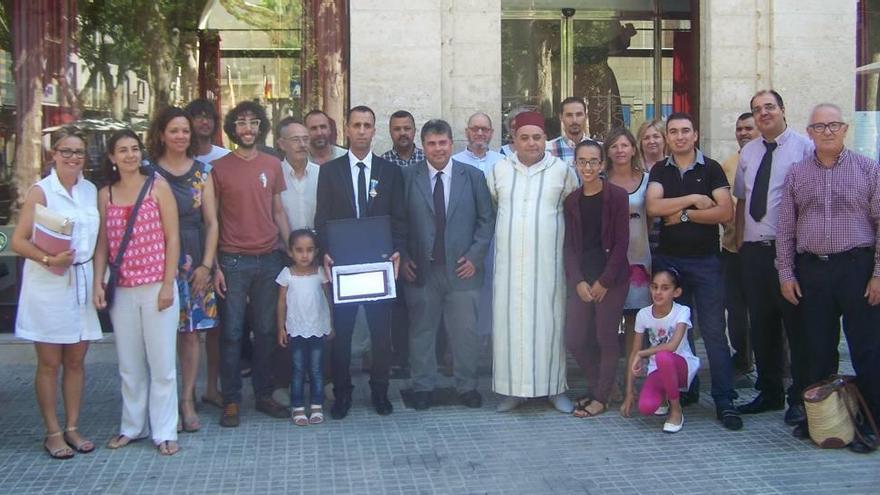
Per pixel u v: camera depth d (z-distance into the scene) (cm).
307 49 820
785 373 712
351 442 570
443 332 755
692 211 603
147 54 820
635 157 650
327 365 697
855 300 552
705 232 612
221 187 597
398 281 647
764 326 617
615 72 925
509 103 916
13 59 799
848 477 506
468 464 530
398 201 629
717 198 603
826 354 567
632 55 926
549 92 920
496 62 812
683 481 502
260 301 614
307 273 615
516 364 622
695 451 551
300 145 655
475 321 641
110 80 817
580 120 734
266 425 606
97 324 553
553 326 623
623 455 545
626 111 928
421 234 626
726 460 535
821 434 549
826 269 556
